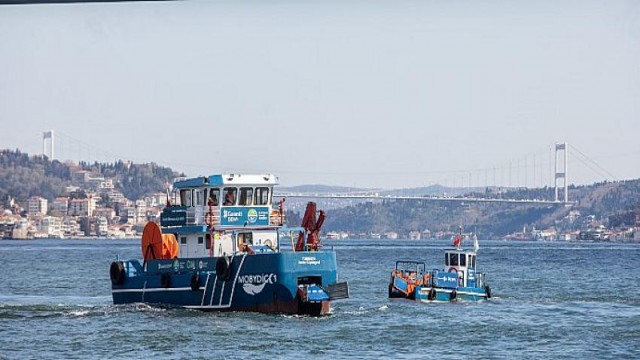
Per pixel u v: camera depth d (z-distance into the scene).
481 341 151.62
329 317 170.62
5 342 146.50
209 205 175.75
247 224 176.75
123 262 187.50
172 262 178.25
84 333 154.12
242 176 177.50
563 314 192.00
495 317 182.25
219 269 169.50
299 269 164.38
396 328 162.00
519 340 153.38
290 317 166.00
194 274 173.75
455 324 169.50
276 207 179.62
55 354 137.12
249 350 138.50
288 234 184.00
